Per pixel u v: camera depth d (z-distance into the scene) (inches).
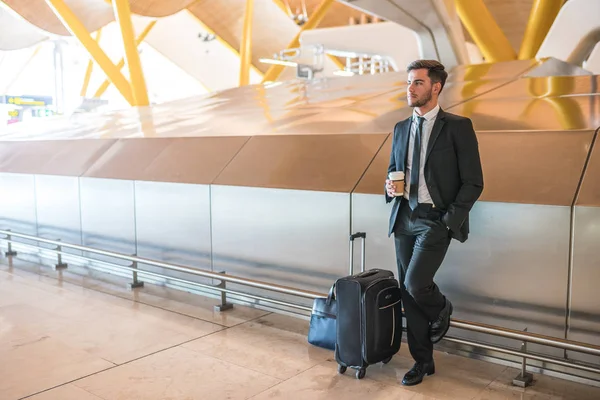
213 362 185.5
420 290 157.0
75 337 210.2
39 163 381.1
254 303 250.2
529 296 175.9
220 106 450.0
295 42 976.9
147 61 1641.2
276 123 319.3
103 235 322.3
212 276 232.1
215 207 263.9
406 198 160.9
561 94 282.8
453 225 149.4
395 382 168.4
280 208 239.0
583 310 165.8
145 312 242.4
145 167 309.6
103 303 256.4
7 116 1749.5
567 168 181.8
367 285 166.9
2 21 1103.0
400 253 166.1
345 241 219.5
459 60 618.5
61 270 324.5
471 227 186.5
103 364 184.1
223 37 1464.1
